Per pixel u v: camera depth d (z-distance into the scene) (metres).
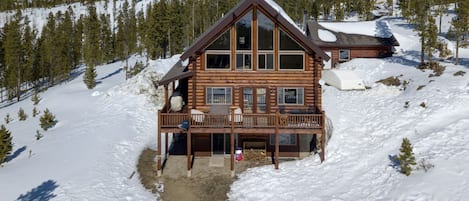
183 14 73.31
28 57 56.12
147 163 22.44
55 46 61.75
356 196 17.02
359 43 41.62
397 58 38.03
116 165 21.39
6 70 53.06
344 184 18.28
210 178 20.47
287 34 23.23
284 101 23.70
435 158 17.78
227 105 23.72
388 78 31.31
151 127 29.02
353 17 75.38
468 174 15.95
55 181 18.58
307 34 45.75
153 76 35.62
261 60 23.50
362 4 73.69
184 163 22.47
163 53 62.34
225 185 19.67
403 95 27.20
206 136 23.55
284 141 23.33
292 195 18.03
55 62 57.62
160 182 20.06
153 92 34.34
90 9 115.69
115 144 24.27
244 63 23.56
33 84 58.06
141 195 18.53
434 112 22.72
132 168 21.64
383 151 20.41
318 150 22.72
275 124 20.92
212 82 23.62
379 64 36.41
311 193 17.97
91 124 28.28
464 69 29.23
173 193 18.95
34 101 38.69
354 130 23.66
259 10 23.00
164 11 61.88
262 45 23.36
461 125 20.31
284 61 23.45
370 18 69.31
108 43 77.62
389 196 16.27
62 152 22.62
